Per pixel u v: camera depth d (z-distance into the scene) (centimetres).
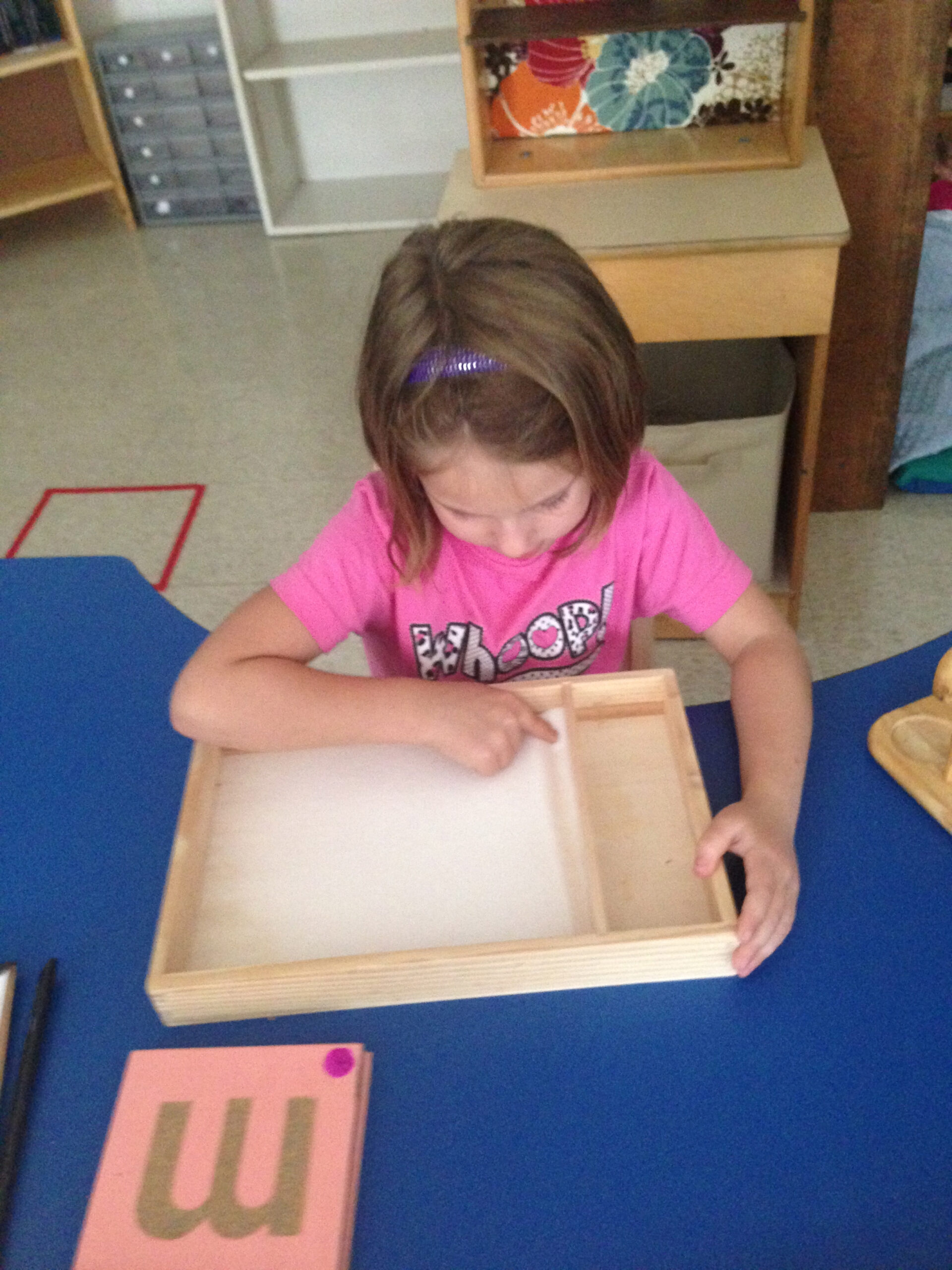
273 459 259
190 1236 58
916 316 247
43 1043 69
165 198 381
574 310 74
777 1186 58
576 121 186
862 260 194
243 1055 64
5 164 388
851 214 189
